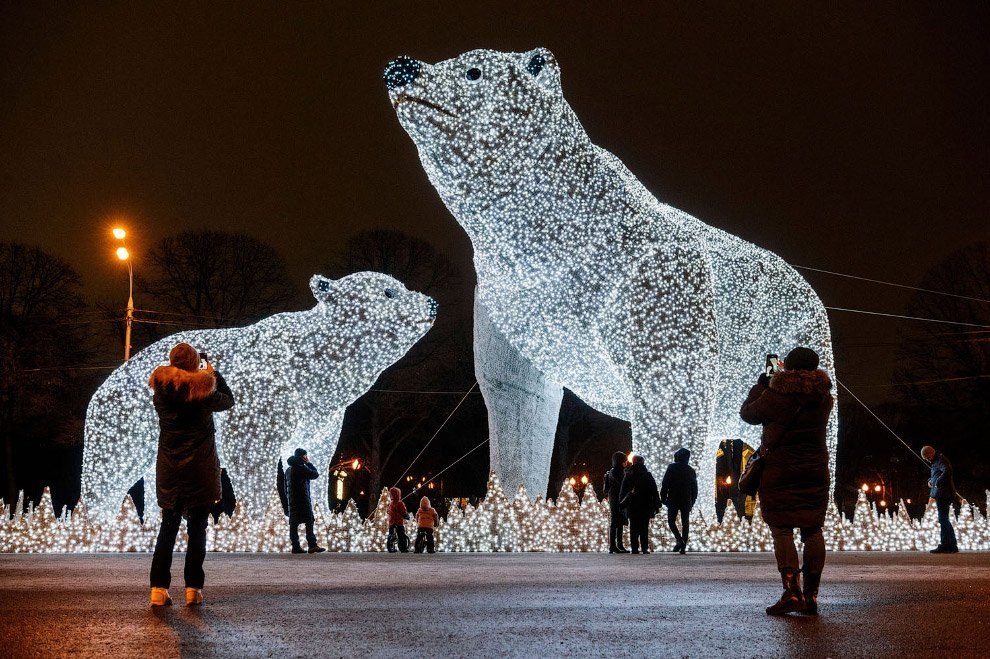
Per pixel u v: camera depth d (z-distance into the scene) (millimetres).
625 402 15672
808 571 5617
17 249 34094
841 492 41688
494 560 12055
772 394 5836
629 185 15242
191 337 17922
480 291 15055
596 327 14273
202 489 6027
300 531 15414
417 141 13766
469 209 14000
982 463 35188
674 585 7629
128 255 25969
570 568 10102
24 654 4090
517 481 16516
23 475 36250
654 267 14125
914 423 35469
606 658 4047
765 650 4234
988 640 4484
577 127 14164
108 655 4070
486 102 13578
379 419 35875
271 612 5672
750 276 16047
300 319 18125
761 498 5809
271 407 17297
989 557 13117
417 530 15648
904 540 16656
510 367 16500
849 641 4469
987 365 33312
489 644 4422
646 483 13836
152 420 17594
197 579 6039
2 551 15414
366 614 5570
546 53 14086
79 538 15695
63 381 33750
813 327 16422
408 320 18203
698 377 14031
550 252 14070
